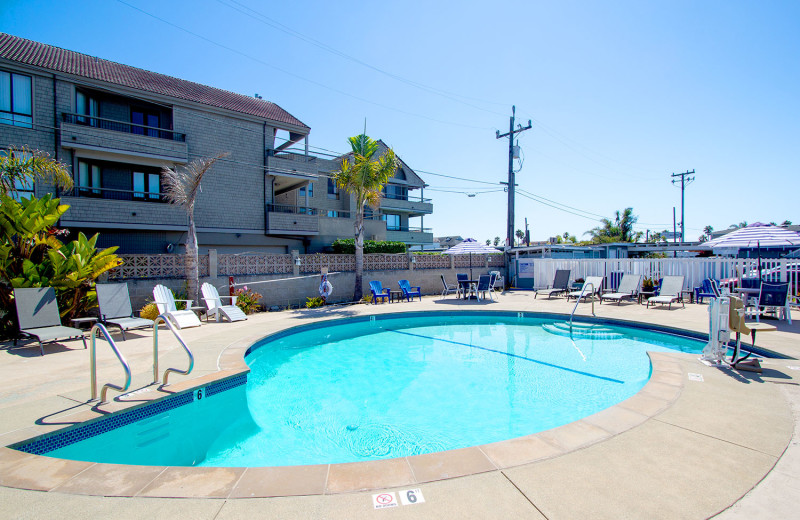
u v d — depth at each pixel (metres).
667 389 4.52
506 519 2.25
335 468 2.88
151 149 15.56
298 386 6.17
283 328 9.16
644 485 2.60
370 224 26.89
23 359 6.22
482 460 2.96
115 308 8.41
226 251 18.81
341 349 8.52
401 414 5.05
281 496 2.52
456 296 16.89
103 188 14.77
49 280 8.08
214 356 6.47
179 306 10.54
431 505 2.41
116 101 16.42
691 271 13.91
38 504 2.44
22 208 8.28
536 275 18.50
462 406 5.27
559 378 6.36
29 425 3.66
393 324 11.33
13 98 13.32
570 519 2.24
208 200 17.55
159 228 15.83
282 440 4.41
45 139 13.80
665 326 8.85
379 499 2.48
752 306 9.71
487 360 7.50
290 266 13.80
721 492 2.51
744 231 14.08
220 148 17.94
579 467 2.84
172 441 4.54
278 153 21.41
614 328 9.95
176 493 2.55
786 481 2.64
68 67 14.72
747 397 4.25
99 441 3.94
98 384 4.93
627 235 44.22
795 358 5.80
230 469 2.87
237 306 11.47
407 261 17.44
